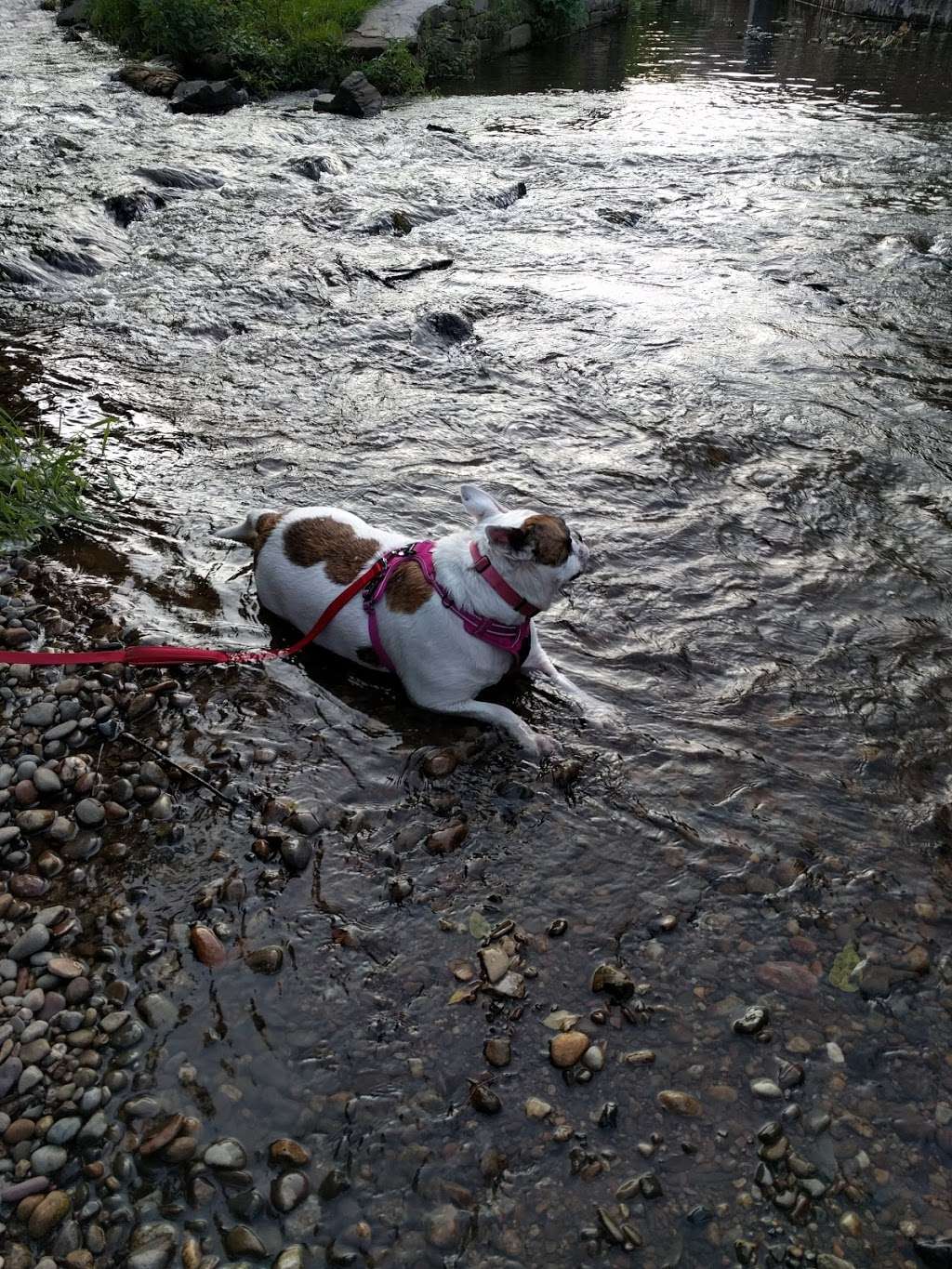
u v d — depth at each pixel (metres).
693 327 3.14
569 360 2.92
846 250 3.77
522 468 2.39
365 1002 1.28
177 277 3.43
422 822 1.51
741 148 5.15
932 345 3.04
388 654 1.69
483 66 7.44
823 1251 1.06
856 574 2.06
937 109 5.94
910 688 1.78
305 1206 1.09
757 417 2.63
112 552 2.04
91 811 1.49
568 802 1.54
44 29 7.94
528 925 1.37
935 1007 1.28
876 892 1.42
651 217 4.18
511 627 1.62
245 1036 1.24
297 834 1.48
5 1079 1.19
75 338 2.96
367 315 3.19
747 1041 1.24
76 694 1.69
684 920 1.38
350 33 6.65
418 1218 1.09
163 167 4.40
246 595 1.94
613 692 1.76
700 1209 1.09
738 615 1.95
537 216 4.20
